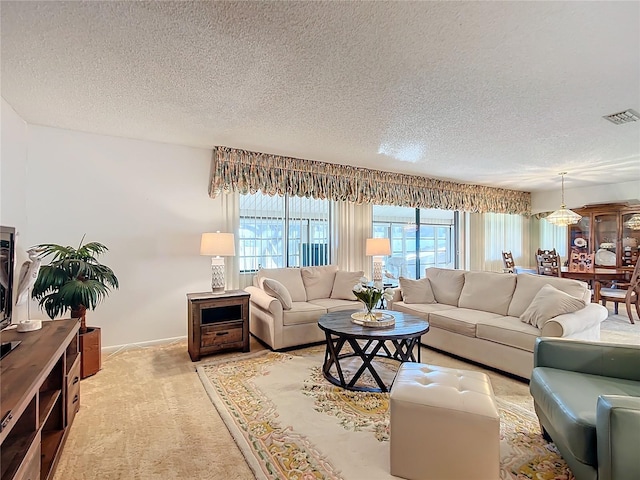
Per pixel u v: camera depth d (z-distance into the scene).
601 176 5.54
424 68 2.15
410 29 1.75
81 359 2.80
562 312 2.75
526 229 7.54
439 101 2.65
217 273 3.63
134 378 2.82
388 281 5.76
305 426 2.11
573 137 3.54
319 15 1.64
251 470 1.71
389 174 5.27
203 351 3.27
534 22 1.69
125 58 2.03
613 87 2.41
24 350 1.63
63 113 2.91
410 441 1.66
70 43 1.88
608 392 1.62
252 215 4.43
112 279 3.00
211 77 2.26
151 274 3.73
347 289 4.29
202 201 4.00
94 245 3.00
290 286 4.14
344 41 1.86
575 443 1.38
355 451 1.86
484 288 3.67
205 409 2.31
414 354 3.39
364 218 5.27
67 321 2.21
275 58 2.03
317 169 4.59
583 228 6.50
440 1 1.53
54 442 1.75
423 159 4.46
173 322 3.84
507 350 2.86
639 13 1.61
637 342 3.78
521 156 4.30
